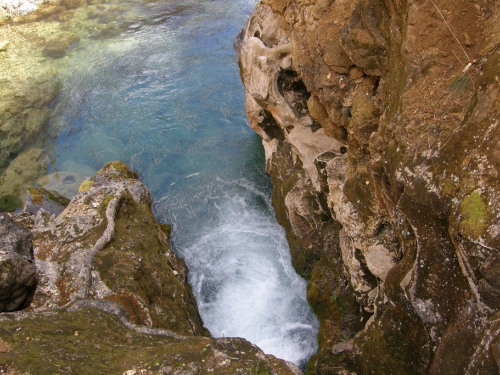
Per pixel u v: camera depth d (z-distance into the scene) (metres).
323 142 7.91
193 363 4.88
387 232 5.81
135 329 6.06
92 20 17.20
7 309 6.47
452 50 4.52
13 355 4.71
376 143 5.33
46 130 12.97
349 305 7.32
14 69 14.88
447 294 4.36
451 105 4.38
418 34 4.68
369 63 5.62
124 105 13.30
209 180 10.84
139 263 7.50
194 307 8.04
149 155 11.67
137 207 8.89
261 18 8.88
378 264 5.85
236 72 14.15
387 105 5.23
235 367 4.77
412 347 5.13
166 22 16.94
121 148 11.99
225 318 8.12
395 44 5.12
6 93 13.98
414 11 4.68
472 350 3.91
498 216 3.72
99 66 14.85
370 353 5.76
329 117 6.75
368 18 5.41
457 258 4.25
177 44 15.65
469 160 4.03
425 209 4.38
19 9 17.31
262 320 8.00
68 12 17.59
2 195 11.36
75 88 14.10
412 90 4.71
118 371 4.78
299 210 8.48
